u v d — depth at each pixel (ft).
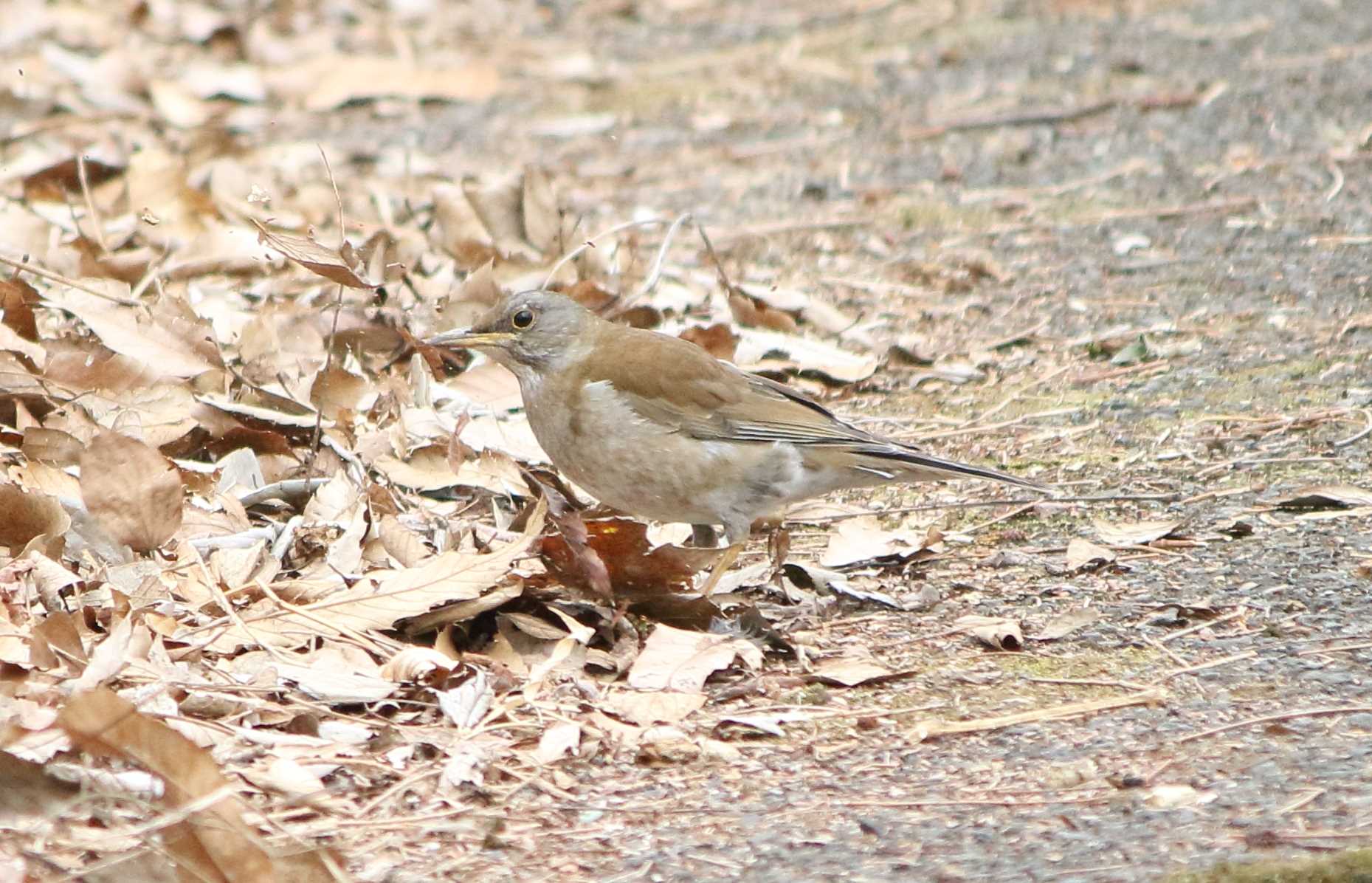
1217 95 72.49
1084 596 32.27
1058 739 26.17
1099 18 86.58
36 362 37.83
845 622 31.45
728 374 33.71
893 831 23.22
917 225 59.41
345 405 37.52
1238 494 37.19
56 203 53.11
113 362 36.27
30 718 24.02
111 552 30.35
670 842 22.95
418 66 77.87
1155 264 54.70
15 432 34.60
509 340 33.68
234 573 29.99
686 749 25.70
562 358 33.58
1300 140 66.64
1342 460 38.88
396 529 30.99
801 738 26.45
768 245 57.16
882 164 66.33
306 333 41.70
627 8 91.45
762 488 33.17
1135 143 67.46
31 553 28.53
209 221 51.11
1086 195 62.23
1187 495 37.27
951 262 55.42
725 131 71.10
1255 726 26.35
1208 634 30.19
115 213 52.24
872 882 21.75
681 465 32.86
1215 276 53.31
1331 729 26.14
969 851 22.59
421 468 35.17
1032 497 37.76
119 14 81.00
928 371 46.50
